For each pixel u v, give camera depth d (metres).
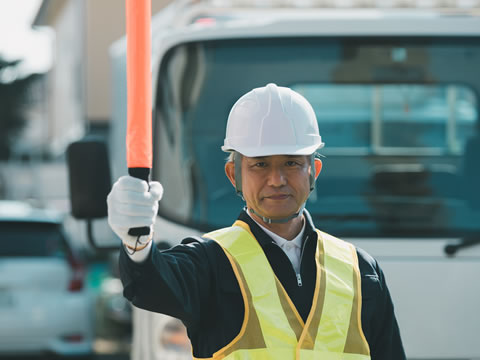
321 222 4.84
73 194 4.40
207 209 4.84
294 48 4.93
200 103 4.92
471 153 4.94
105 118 7.21
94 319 9.41
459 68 4.93
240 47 4.93
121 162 5.28
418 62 4.93
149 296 2.39
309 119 2.83
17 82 28.61
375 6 5.32
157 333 4.65
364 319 2.71
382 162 4.94
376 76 4.93
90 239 4.57
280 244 2.72
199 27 4.95
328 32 4.92
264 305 2.59
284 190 2.68
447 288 4.57
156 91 4.91
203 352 2.63
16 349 8.42
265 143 2.73
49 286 8.56
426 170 4.91
